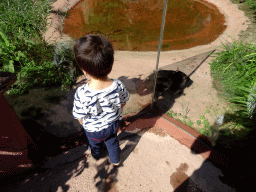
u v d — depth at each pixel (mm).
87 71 1243
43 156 2381
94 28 5684
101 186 2146
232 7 6445
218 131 2639
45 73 3420
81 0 7172
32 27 4109
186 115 2891
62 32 5305
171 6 6965
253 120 2697
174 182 2154
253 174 2137
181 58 4277
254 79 3127
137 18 6234
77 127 2787
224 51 4184
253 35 4887
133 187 2131
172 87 3172
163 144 2518
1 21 4172
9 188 2139
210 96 3219
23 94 3348
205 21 5965
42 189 2129
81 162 2352
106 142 1889
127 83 3535
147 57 4367
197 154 2391
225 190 2061
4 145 1814
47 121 2893
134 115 2883
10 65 2908
